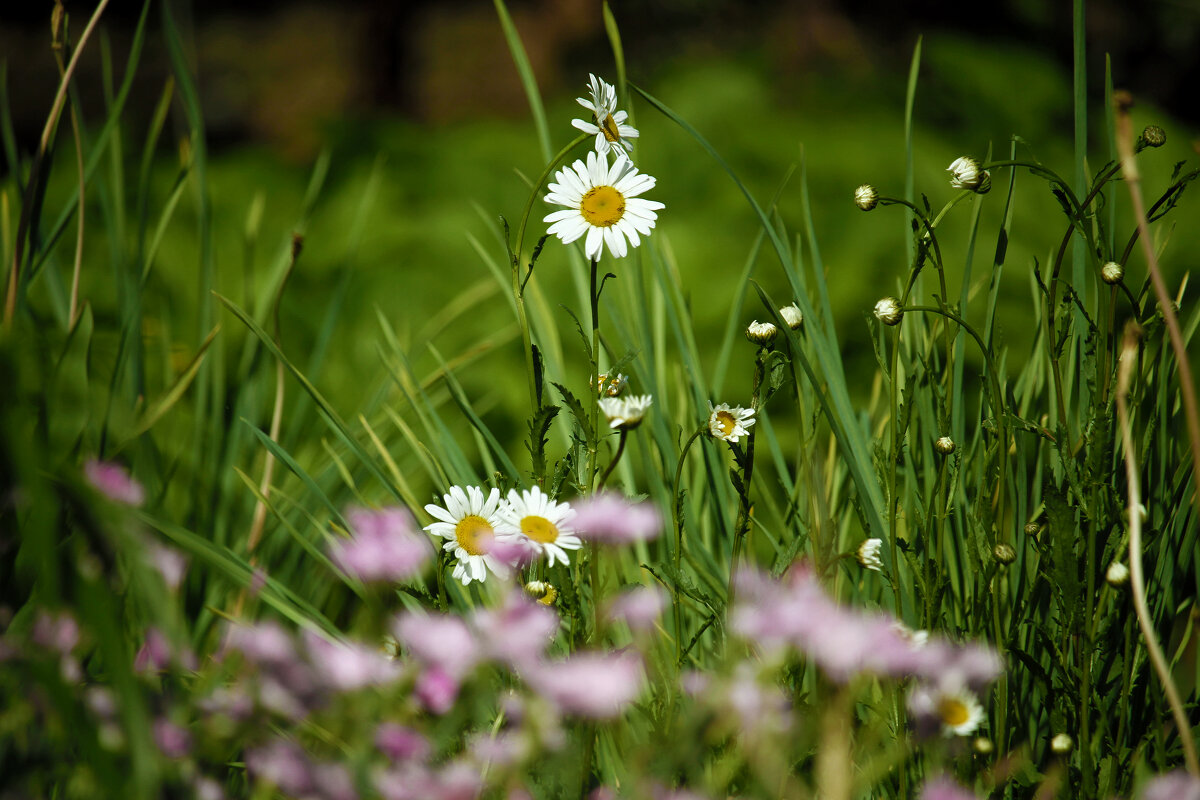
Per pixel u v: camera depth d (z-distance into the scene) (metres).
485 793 1.36
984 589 1.44
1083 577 1.44
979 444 1.50
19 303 1.50
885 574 1.45
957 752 1.41
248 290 1.70
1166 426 1.47
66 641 1.36
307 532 1.59
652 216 1.42
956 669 1.36
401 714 1.34
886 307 1.41
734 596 1.43
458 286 2.33
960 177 1.41
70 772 1.36
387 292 2.28
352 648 1.42
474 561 1.42
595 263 1.42
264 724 1.35
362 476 1.66
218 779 1.41
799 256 1.58
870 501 1.44
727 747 1.41
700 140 1.48
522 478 1.51
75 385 1.57
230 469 1.60
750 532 1.54
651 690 1.46
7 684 1.35
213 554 1.41
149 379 1.78
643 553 1.51
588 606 1.49
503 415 2.03
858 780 1.37
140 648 1.45
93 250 2.03
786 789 1.39
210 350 1.62
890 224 2.36
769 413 1.96
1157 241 1.56
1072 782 1.43
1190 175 1.41
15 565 1.40
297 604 1.48
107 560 1.35
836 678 1.36
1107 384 1.44
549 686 1.34
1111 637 1.44
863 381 2.04
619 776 1.44
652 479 1.51
